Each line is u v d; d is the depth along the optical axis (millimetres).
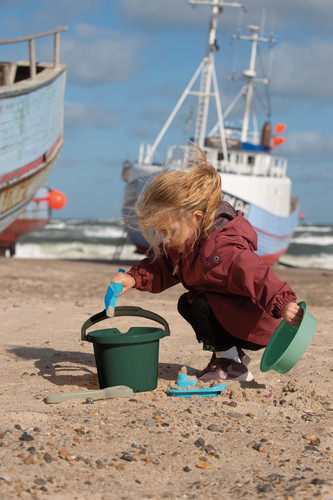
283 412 2797
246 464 2162
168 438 2389
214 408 2828
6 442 2244
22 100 10727
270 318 3062
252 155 22422
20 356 4004
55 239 42438
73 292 9039
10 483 1880
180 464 2137
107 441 2316
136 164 19453
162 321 3307
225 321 3072
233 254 2912
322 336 5035
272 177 23094
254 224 20625
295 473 2074
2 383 3277
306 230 63469
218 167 21141
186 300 3336
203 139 21094
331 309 7180
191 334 5012
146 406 2826
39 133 11797
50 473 1984
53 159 13242
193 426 2553
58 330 5023
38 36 11203
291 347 2777
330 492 1880
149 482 1976
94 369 3678
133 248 38719
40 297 8031
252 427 2588
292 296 2820
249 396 2996
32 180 12266
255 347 3215
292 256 39844
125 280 3182
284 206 24125
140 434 2416
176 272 3119
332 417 2764
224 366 3279
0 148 10398
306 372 3646
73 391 3137
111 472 2027
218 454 2240
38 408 2744
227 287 2975
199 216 2846
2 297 7707
